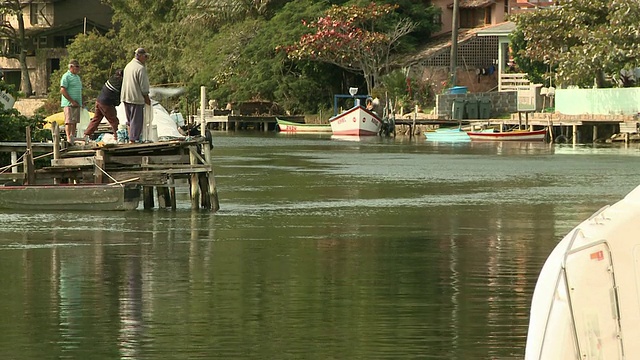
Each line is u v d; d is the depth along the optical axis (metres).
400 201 89.06
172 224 73.38
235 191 97.25
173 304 47.78
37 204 79.06
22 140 94.81
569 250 28.34
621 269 28.34
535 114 188.12
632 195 29.58
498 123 193.00
